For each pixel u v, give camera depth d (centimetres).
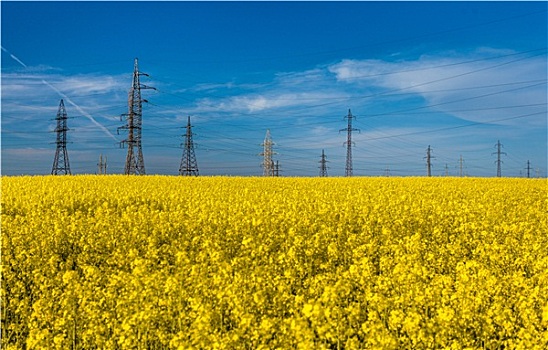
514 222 1638
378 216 1641
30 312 787
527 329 655
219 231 1434
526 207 1959
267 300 797
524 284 818
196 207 1803
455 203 1983
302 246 1242
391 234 1461
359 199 2027
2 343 720
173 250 1198
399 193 2439
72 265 1168
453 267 1127
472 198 2297
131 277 826
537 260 1059
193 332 603
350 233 1462
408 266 934
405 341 631
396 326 644
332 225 1565
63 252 1290
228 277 848
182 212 1605
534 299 782
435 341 634
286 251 1225
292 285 930
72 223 1395
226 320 732
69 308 734
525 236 1363
